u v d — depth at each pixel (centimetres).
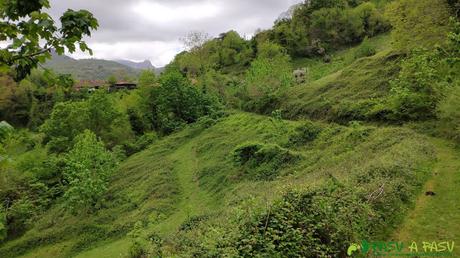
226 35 11312
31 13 420
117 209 3522
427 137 2362
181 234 1547
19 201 3578
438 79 2486
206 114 6525
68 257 2894
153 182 3859
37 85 7012
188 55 9369
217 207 2697
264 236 875
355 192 1223
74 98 7038
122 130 5756
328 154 2725
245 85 6044
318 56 9006
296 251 884
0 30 430
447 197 1388
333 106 3784
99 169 3600
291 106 4541
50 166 4312
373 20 8862
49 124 5159
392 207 1273
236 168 3403
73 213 3600
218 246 871
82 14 444
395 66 3919
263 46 6938
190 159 4447
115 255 2481
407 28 3447
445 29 2986
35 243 3209
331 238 966
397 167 1589
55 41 446
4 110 6681
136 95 6800
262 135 4031
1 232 566
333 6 9894
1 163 446
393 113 2944
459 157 1894
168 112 6544
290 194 1077
